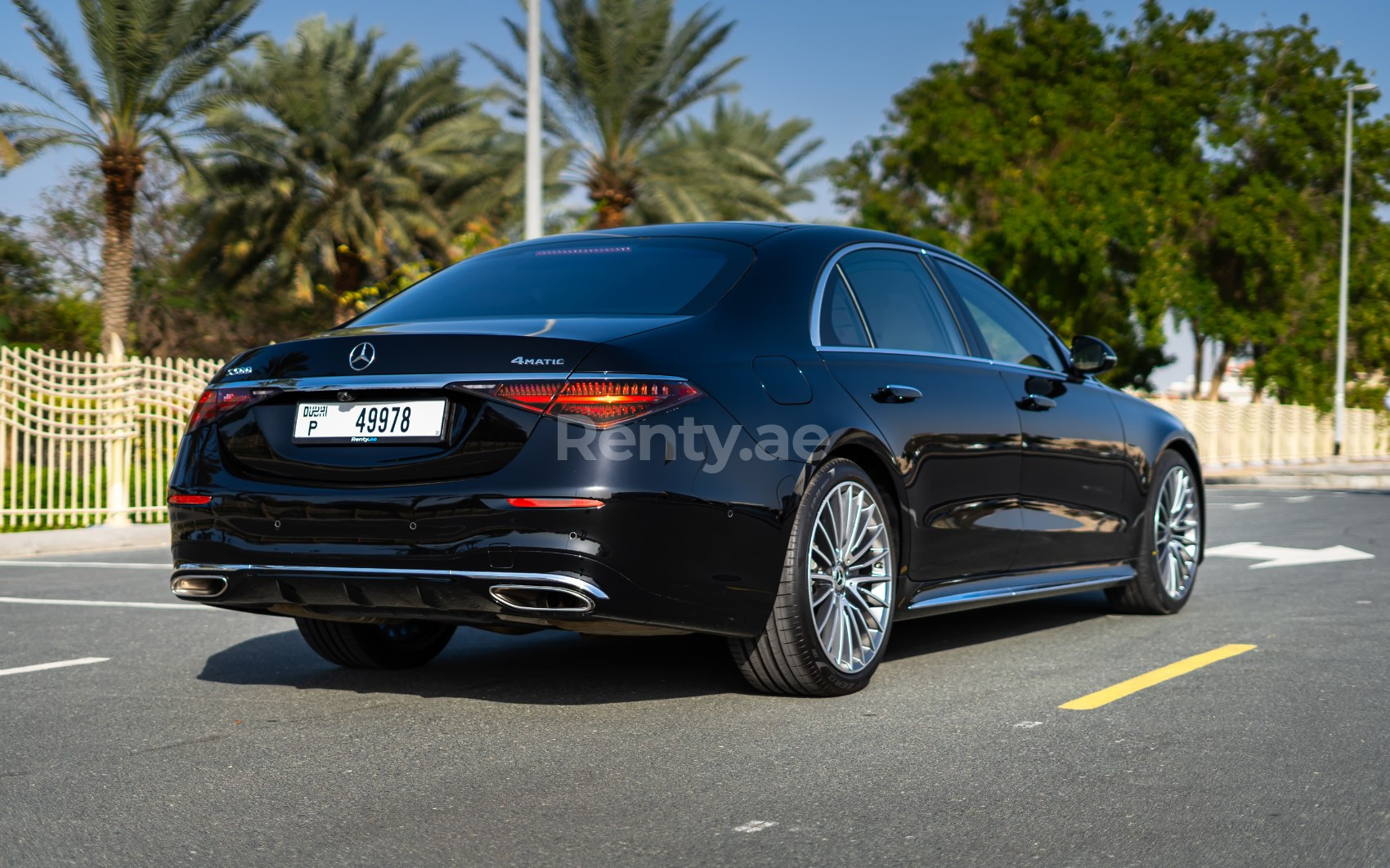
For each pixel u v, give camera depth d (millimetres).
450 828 3041
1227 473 31172
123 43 24891
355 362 3973
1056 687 4590
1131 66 32844
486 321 4109
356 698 4473
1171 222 33062
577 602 3699
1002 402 5176
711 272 4422
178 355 35156
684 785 3373
